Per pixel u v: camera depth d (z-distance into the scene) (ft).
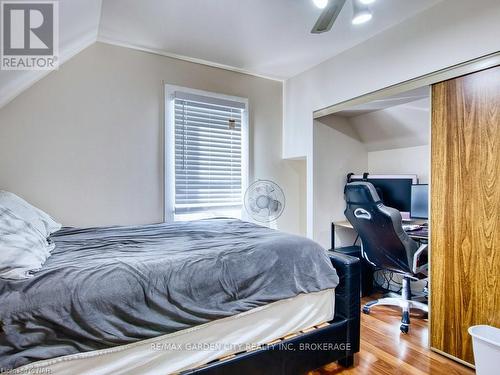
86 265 4.05
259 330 4.92
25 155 7.23
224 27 7.52
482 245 5.63
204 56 9.20
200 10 6.76
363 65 8.26
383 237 7.51
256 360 4.79
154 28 7.55
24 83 6.89
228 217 9.69
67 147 7.72
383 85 7.68
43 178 7.45
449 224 6.16
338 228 10.56
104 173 8.19
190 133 9.50
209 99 9.75
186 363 4.28
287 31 7.72
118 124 8.37
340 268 5.94
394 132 10.19
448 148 6.19
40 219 6.20
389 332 7.34
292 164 11.59
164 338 4.12
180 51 8.87
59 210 7.64
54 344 3.47
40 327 3.40
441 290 6.31
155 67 8.91
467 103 5.88
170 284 4.20
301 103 10.57
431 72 6.54
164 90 9.05
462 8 5.98
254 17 7.06
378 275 10.91
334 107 9.27
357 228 8.21
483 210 5.61
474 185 5.74
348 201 8.07
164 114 9.04
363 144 11.34
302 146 10.54
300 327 5.36
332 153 10.54
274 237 5.96
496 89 5.44
